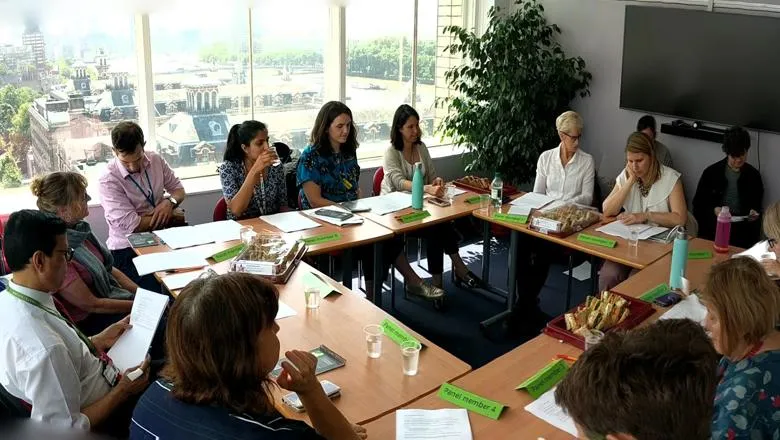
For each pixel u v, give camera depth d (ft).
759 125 14.66
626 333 3.44
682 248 8.80
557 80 17.25
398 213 12.44
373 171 17.63
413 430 5.90
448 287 14.92
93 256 9.34
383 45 17.85
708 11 14.99
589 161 13.56
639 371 3.09
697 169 16.17
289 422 4.15
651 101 16.40
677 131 15.92
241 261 9.29
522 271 12.97
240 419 3.98
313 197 12.96
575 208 12.17
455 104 17.99
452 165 19.22
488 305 14.06
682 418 3.01
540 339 7.66
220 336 3.93
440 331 12.94
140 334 7.75
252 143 12.24
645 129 15.40
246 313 4.00
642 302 8.34
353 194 13.60
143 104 14.55
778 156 14.74
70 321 7.29
